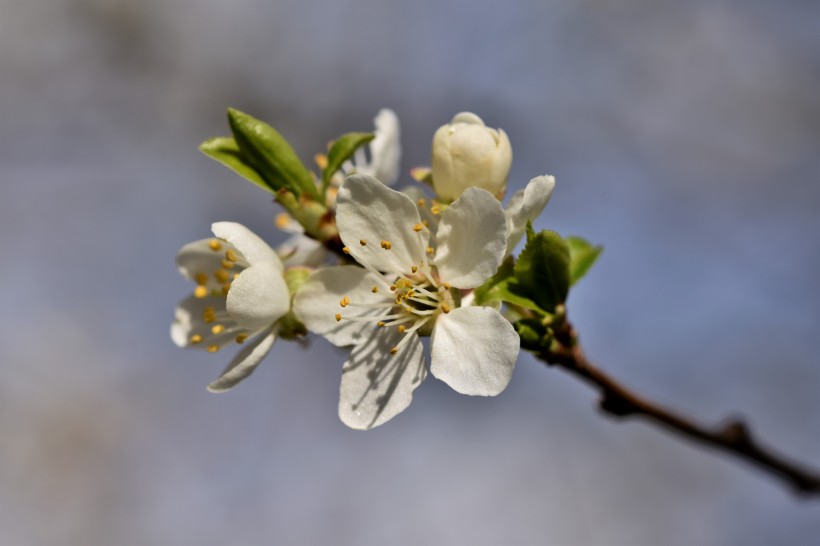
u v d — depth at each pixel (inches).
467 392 8.2
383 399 8.4
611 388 9.2
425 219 8.6
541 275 8.5
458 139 8.5
